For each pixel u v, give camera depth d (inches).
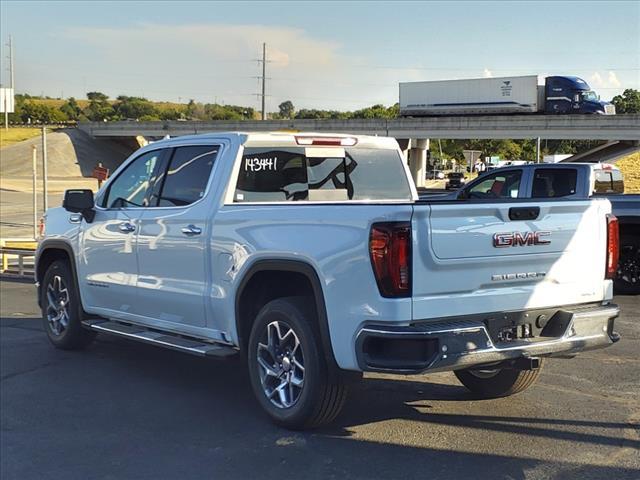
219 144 235.1
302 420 194.1
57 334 303.7
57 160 3368.6
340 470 173.9
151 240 244.8
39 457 186.1
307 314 193.5
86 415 218.8
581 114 2332.7
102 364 281.1
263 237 201.6
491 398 231.5
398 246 169.8
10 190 2284.7
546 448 187.5
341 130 2864.2
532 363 188.2
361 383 249.6
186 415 217.6
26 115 6259.8
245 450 187.9
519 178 465.4
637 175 2228.1
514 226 184.4
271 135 235.5
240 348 214.4
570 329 191.3
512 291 185.2
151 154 261.1
